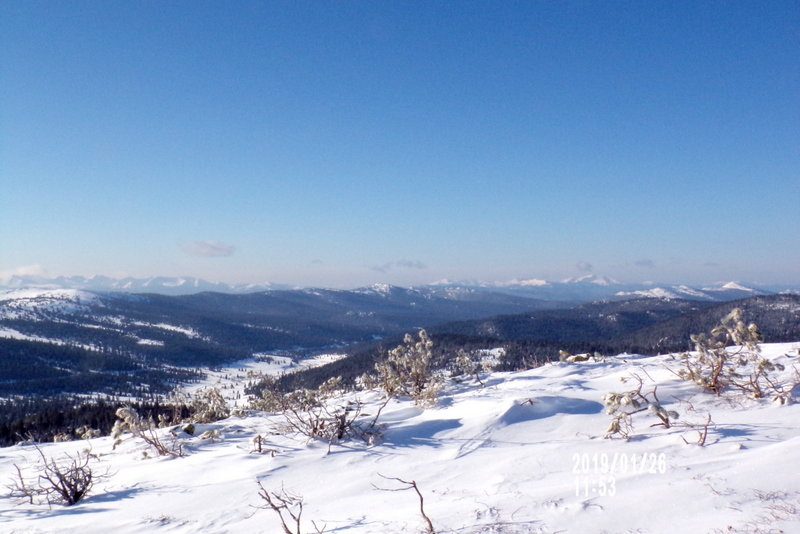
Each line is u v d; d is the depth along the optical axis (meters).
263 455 6.42
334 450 6.33
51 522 4.94
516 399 7.16
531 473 4.56
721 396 6.65
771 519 2.82
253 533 3.98
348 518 4.01
